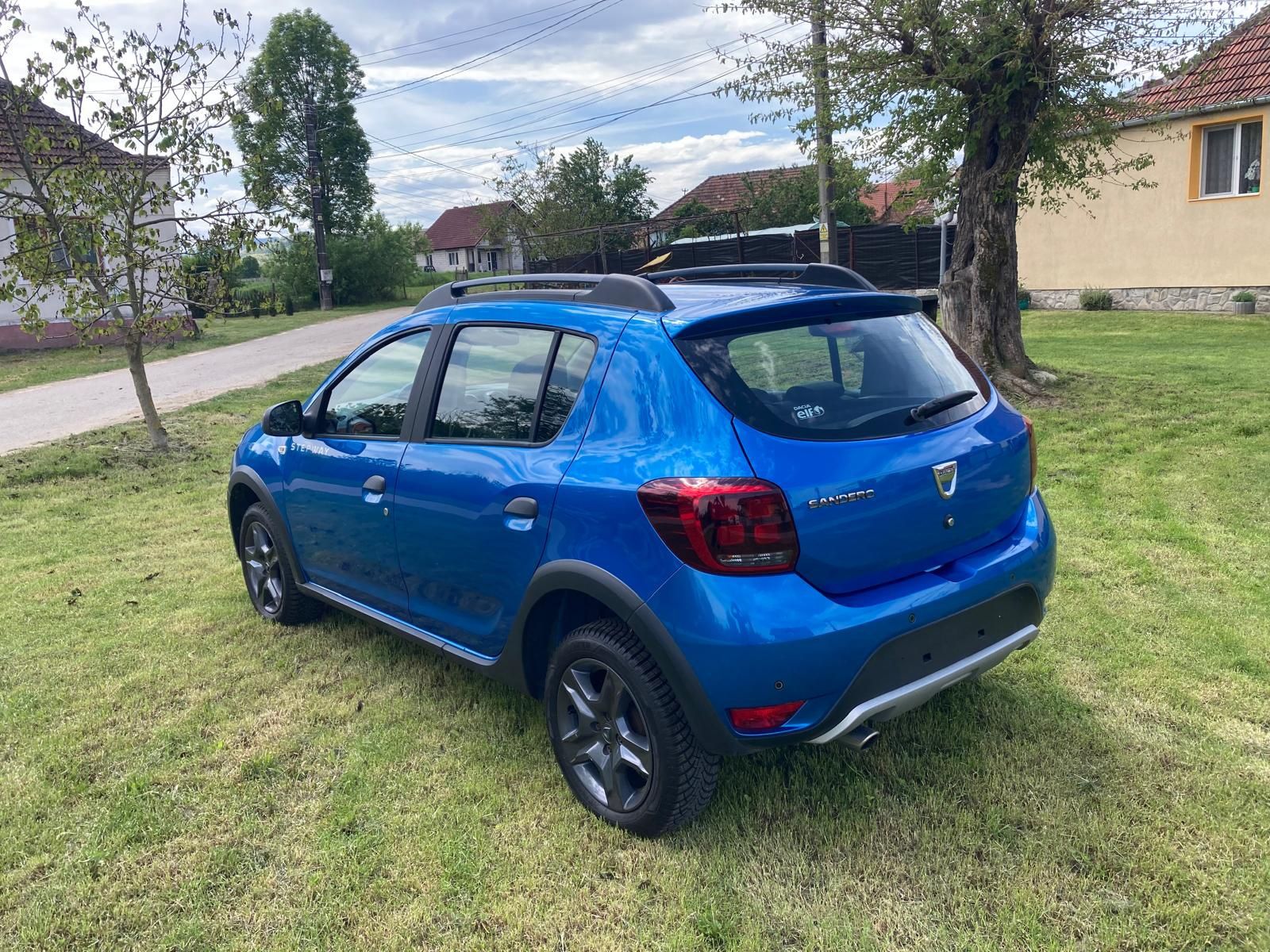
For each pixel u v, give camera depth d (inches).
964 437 122.3
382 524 151.0
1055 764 129.6
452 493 135.6
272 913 108.7
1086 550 213.9
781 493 103.9
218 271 409.7
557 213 1945.1
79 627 199.8
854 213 1555.1
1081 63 358.6
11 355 804.0
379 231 1971.0
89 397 560.4
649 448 111.8
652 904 107.7
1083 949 97.3
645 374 115.5
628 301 124.8
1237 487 253.9
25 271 370.6
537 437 127.6
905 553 113.7
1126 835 114.2
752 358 114.7
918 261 1018.7
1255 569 197.6
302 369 666.2
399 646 182.9
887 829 118.0
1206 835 113.5
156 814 128.5
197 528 282.2
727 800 125.6
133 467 371.2
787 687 104.0
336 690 164.7
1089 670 156.2
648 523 108.3
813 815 122.0
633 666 112.8
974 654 119.1
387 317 1341.0
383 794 131.6
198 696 164.4
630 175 2055.9
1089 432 322.0
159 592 221.9
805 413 111.7
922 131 398.0
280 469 180.2
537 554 122.6
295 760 141.6
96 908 110.4
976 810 120.6
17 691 168.6
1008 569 122.4
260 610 201.6
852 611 106.4
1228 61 673.0
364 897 110.7
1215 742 133.4
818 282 151.9
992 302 398.3
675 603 106.0
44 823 127.3
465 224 3467.0
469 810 126.7
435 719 152.6
